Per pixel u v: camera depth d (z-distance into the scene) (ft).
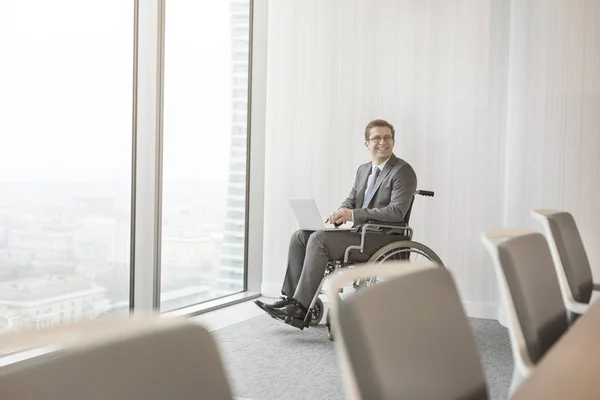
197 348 2.43
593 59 15.67
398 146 18.58
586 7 15.70
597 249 15.69
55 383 1.92
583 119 15.75
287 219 19.98
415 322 3.78
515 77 16.61
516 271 5.43
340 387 11.57
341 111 19.24
